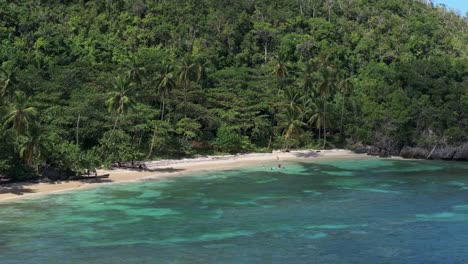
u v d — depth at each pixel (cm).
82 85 9869
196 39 13875
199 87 10888
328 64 11250
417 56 15200
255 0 16512
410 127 10975
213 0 15912
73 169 7188
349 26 16150
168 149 9419
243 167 8994
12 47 10906
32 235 4575
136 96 9300
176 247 4272
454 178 8031
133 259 3941
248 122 10688
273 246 4316
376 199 6306
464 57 15838
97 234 4634
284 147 11038
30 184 6819
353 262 3912
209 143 10194
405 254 4122
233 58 13950
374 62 14425
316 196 6488
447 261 3953
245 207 5825
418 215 5441
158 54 11944
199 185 7206
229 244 4362
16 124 6556
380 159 10438
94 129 8569
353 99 12069
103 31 13300
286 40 14438
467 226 4978
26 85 9044
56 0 14138
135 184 7194
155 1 15100
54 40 11556
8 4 12825
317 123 11162
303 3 17025
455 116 10719
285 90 11256
